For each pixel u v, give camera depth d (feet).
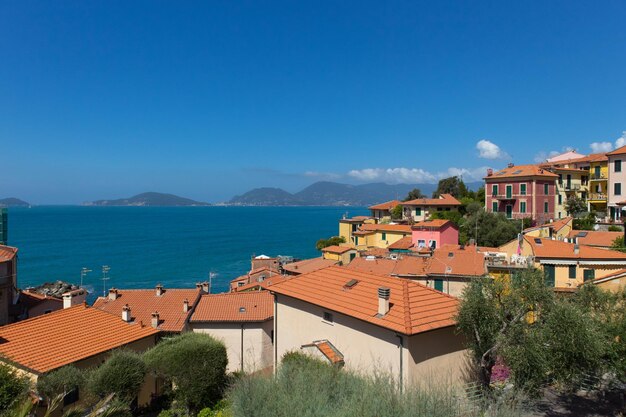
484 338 64.75
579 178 275.18
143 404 87.56
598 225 208.95
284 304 93.76
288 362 67.62
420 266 149.48
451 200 324.39
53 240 643.86
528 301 62.95
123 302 139.33
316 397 49.01
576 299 70.49
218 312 133.08
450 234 239.71
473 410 55.42
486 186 277.44
